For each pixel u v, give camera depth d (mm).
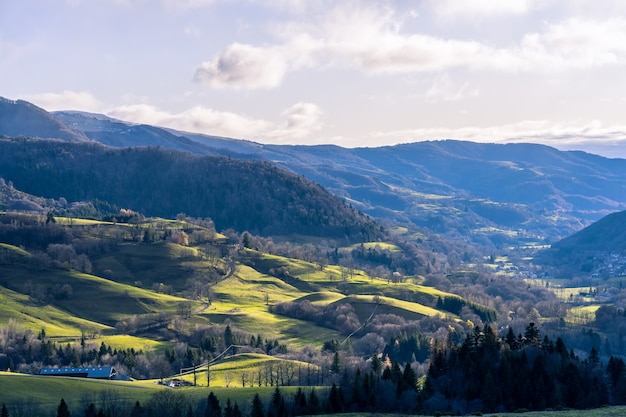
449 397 177875
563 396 174500
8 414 163125
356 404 175375
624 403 174875
